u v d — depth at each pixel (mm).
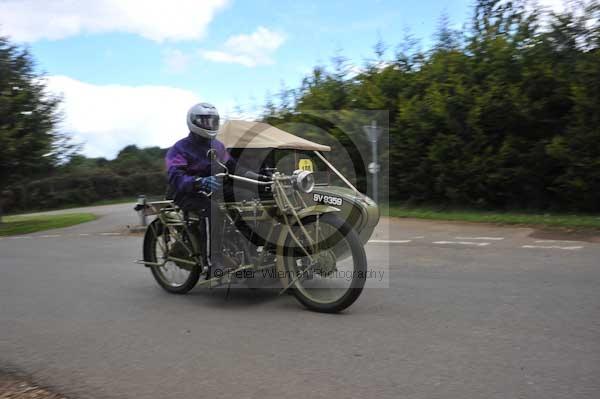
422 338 4395
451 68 14539
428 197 15227
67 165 19891
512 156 13398
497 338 4344
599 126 11914
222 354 4188
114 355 4254
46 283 7102
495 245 8906
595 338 4289
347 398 3344
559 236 9633
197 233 5816
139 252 9727
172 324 5016
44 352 4371
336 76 17250
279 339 4484
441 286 6141
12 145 17812
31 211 36094
